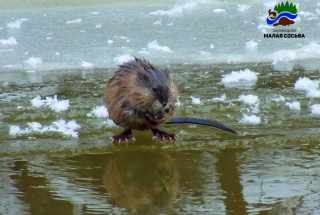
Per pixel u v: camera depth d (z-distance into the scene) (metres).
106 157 9.48
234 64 14.48
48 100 11.92
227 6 19.34
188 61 14.61
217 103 11.87
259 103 11.89
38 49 15.38
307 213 7.50
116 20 17.75
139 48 15.45
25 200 7.78
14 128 10.50
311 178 8.61
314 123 10.84
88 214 7.39
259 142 10.03
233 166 9.05
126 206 7.66
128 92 9.85
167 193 8.09
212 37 16.41
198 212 7.52
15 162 9.16
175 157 9.48
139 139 10.41
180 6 19.11
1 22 17.25
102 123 11.07
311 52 15.37
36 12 18.50
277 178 8.59
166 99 9.76
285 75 13.70
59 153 9.59
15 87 12.84
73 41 15.98
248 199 7.89
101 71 13.96
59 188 8.20
